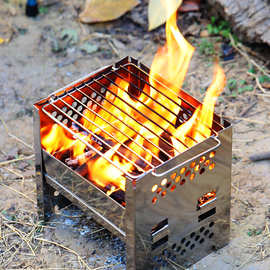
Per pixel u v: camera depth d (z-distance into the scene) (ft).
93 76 10.82
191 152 9.25
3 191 11.98
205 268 10.32
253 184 11.91
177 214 9.59
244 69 14.93
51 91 14.66
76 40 16.11
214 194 10.00
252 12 14.60
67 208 11.53
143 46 15.96
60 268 10.41
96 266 10.44
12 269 10.42
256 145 12.80
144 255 9.61
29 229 11.16
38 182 10.84
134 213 9.02
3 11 17.15
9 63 15.48
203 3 16.80
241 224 11.10
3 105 14.25
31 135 13.41
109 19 16.55
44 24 16.72
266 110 13.75
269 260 10.40
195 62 15.23
